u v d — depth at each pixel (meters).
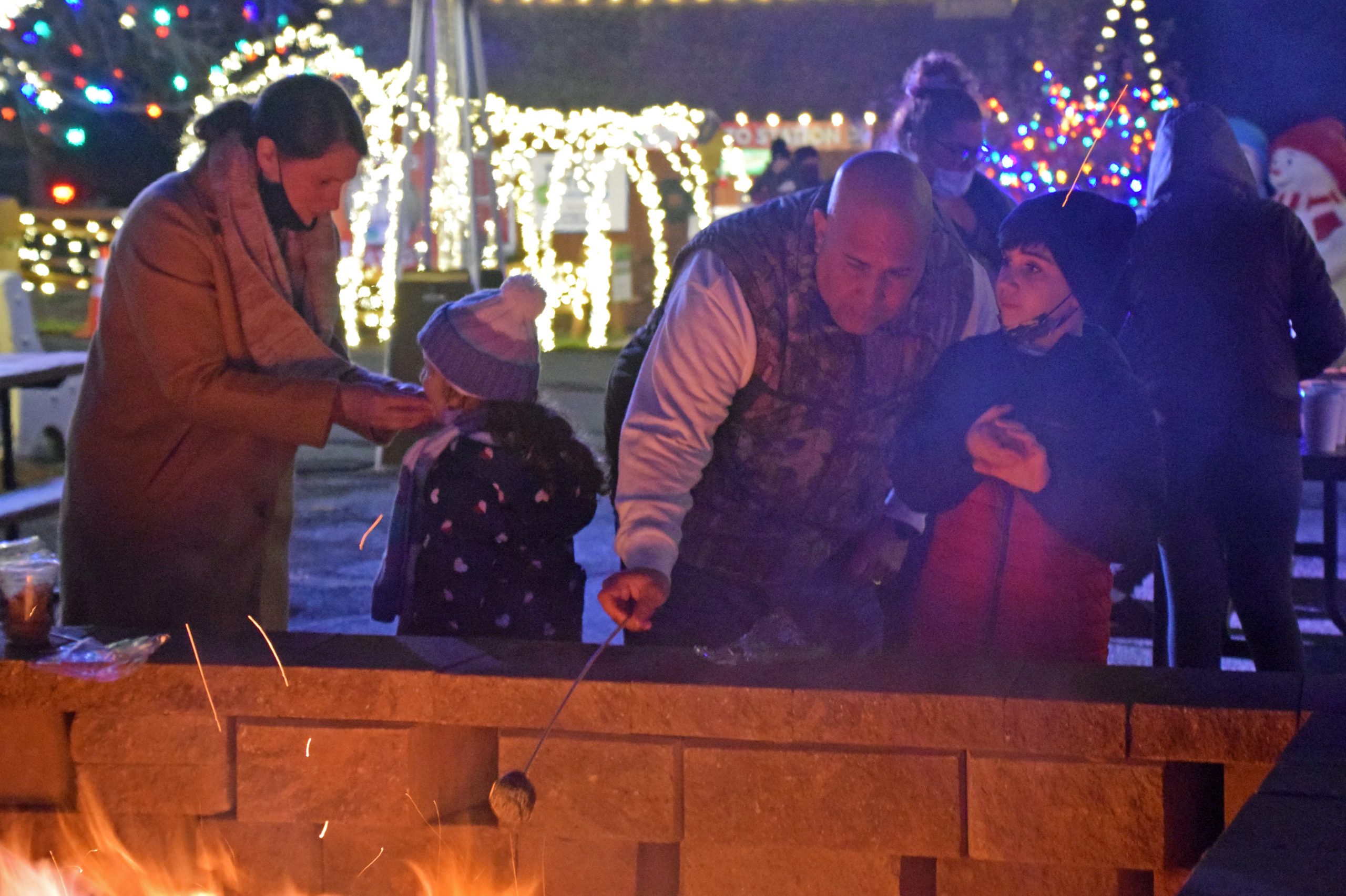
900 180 2.89
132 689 2.77
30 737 2.82
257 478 3.55
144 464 3.46
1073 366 3.12
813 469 3.19
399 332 9.73
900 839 2.60
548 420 3.43
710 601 3.28
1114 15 12.53
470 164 10.16
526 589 3.35
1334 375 6.80
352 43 16.19
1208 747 2.47
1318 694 2.53
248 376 3.38
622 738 2.65
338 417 3.39
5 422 7.39
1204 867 1.79
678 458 2.97
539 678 2.66
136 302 3.33
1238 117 11.70
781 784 2.61
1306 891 1.71
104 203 18.86
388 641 2.90
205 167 3.43
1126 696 2.54
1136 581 3.41
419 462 3.41
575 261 17.31
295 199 3.45
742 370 3.04
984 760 2.54
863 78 16.81
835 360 3.08
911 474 3.12
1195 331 4.27
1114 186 12.48
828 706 2.58
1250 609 4.34
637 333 3.51
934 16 16.31
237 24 16.28
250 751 2.75
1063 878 2.58
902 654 2.83
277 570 3.76
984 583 3.10
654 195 16.75
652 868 2.71
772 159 13.45
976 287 3.30
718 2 16.80
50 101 15.33
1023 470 3.01
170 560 3.48
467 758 2.78
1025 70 13.70
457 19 10.14
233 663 2.76
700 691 2.61
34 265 17.86
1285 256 4.29
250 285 3.38
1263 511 4.26
